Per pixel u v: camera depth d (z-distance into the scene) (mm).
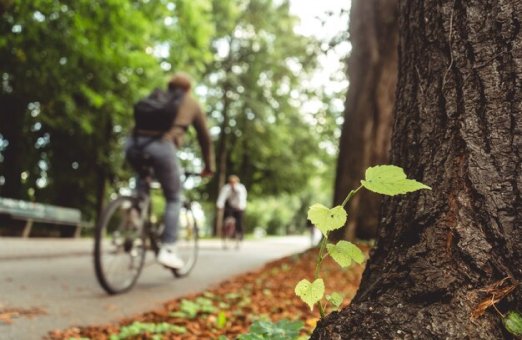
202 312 3424
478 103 1574
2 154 16828
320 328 1411
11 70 13125
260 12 22172
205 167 5574
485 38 1596
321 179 31891
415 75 1824
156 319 3225
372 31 9117
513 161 1476
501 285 1397
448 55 1684
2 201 9805
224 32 23641
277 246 18422
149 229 5027
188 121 4984
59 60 13023
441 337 1296
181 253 5941
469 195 1525
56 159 17750
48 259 7375
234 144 26688
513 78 1519
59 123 15656
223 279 5996
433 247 1526
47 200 18719
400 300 1434
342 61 10047
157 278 5750
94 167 18281
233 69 26062
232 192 14227
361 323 1372
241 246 16094
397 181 1251
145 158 4738
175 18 14680
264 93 26328
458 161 1575
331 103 13531
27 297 4004
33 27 11734
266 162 27391
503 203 1464
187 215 6023
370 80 9172
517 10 1545
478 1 1641
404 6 1982
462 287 1411
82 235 19312
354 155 9164
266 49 25312
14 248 7270
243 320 3252
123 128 17984
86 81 14359
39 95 14430
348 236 8742
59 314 3463
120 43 13000
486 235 1469
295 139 28078
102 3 11883
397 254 1626
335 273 6340
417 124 1752
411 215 1646
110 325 3180
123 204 4535
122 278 4562
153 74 16141
